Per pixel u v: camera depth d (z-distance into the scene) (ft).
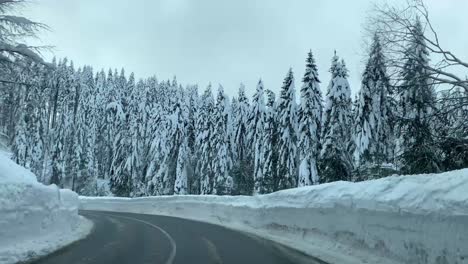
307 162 121.90
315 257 36.68
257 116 176.76
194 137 229.25
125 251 38.75
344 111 112.47
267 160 150.00
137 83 302.45
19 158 207.92
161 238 50.52
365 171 76.07
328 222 42.16
